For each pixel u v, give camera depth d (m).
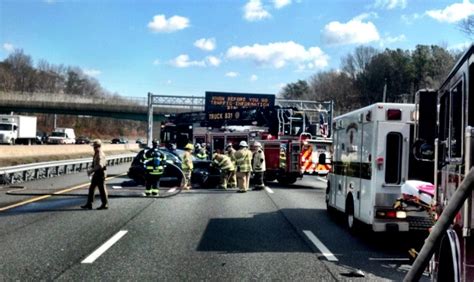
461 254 3.92
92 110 91.31
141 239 9.38
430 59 115.00
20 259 7.69
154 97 54.72
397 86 119.44
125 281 6.57
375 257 8.28
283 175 23.12
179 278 6.76
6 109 94.12
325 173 22.77
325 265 7.65
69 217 12.00
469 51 4.08
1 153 31.34
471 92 4.09
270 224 11.52
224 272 7.11
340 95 139.75
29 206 13.97
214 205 14.78
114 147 64.12
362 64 141.38
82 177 25.09
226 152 23.97
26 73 180.25
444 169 5.05
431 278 5.04
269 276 6.94
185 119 38.81
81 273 6.93
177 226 10.93
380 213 9.07
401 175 9.12
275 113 27.86
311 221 12.07
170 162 21.38
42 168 24.73
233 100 47.88
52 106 92.69
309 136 23.08
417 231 9.20
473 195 3.82
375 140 9.16
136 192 18.12
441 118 5.28
